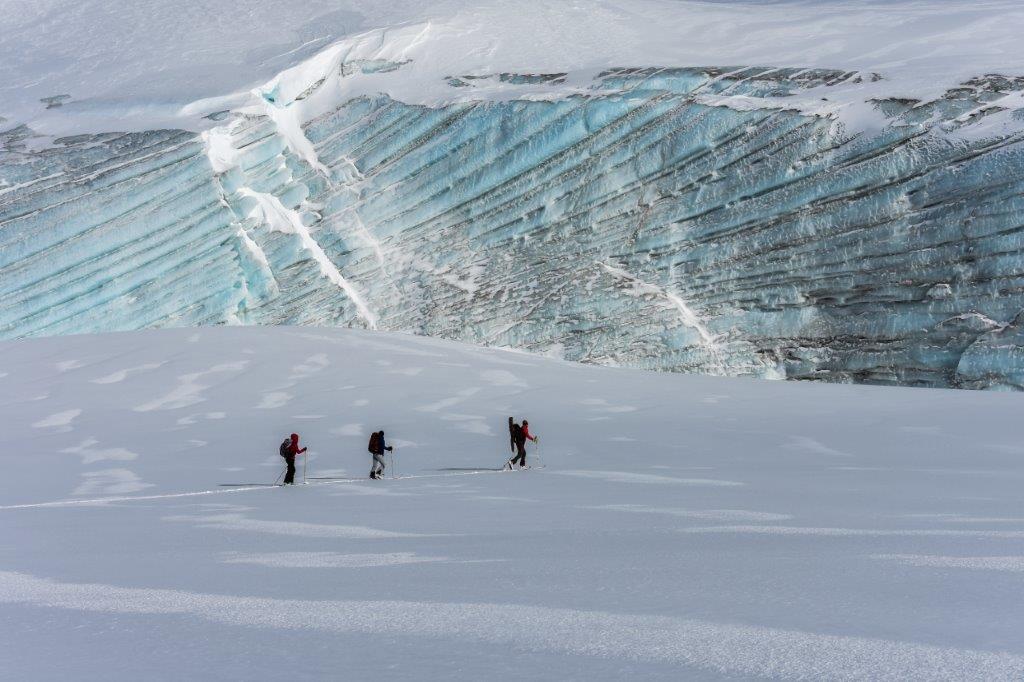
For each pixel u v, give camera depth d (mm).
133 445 20078
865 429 18344
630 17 55094
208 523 7629
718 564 3684
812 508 6844
